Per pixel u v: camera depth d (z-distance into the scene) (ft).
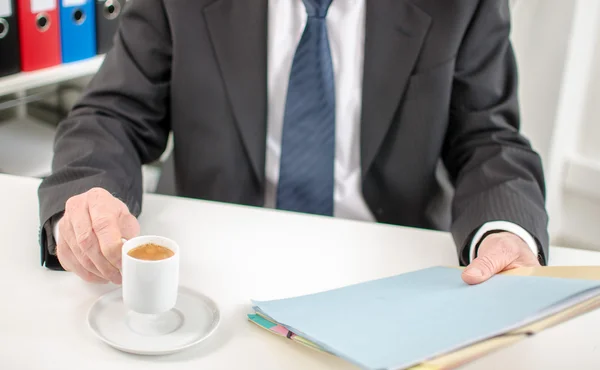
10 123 7.84
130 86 4.66
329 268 3.52
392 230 4.07
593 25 5.73
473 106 4.74
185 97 4.76
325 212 4.78
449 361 2.33
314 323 2.75
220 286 3.27
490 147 4.57
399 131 4.69
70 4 7.15
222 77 4.69
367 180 4.78
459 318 2.67
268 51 4.80
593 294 2.71
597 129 6.12
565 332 3.17
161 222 3.87
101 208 3.30
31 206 3.98
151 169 7.68
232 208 4.14
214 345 2.81
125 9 4.88
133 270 2.77
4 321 2.85
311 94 4.63
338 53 4.75
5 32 6.61
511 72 4.80
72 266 3.21
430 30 4.55
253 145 4.71
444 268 3.45
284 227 3.95
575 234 6.47
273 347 2.83
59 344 2.74
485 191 4.10
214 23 4.64
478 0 4.59
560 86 5.80
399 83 4.59
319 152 4.67
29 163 7.11
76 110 4.58
